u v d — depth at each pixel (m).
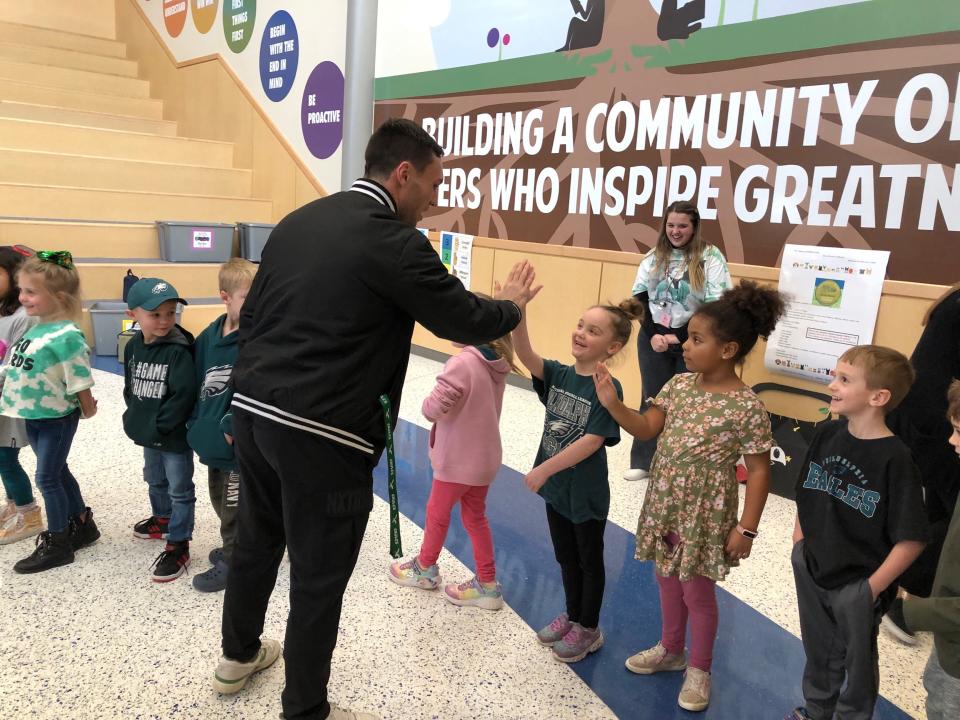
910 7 2.87
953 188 2.82
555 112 4.36
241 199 6.48
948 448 2.06
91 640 1.92
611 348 1.86
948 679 1.36
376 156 1.52
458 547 2.60
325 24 5.75
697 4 3.57
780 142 3.33
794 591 2.41
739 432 1.67
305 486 1.42
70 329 2.22
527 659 1.97
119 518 2.63
